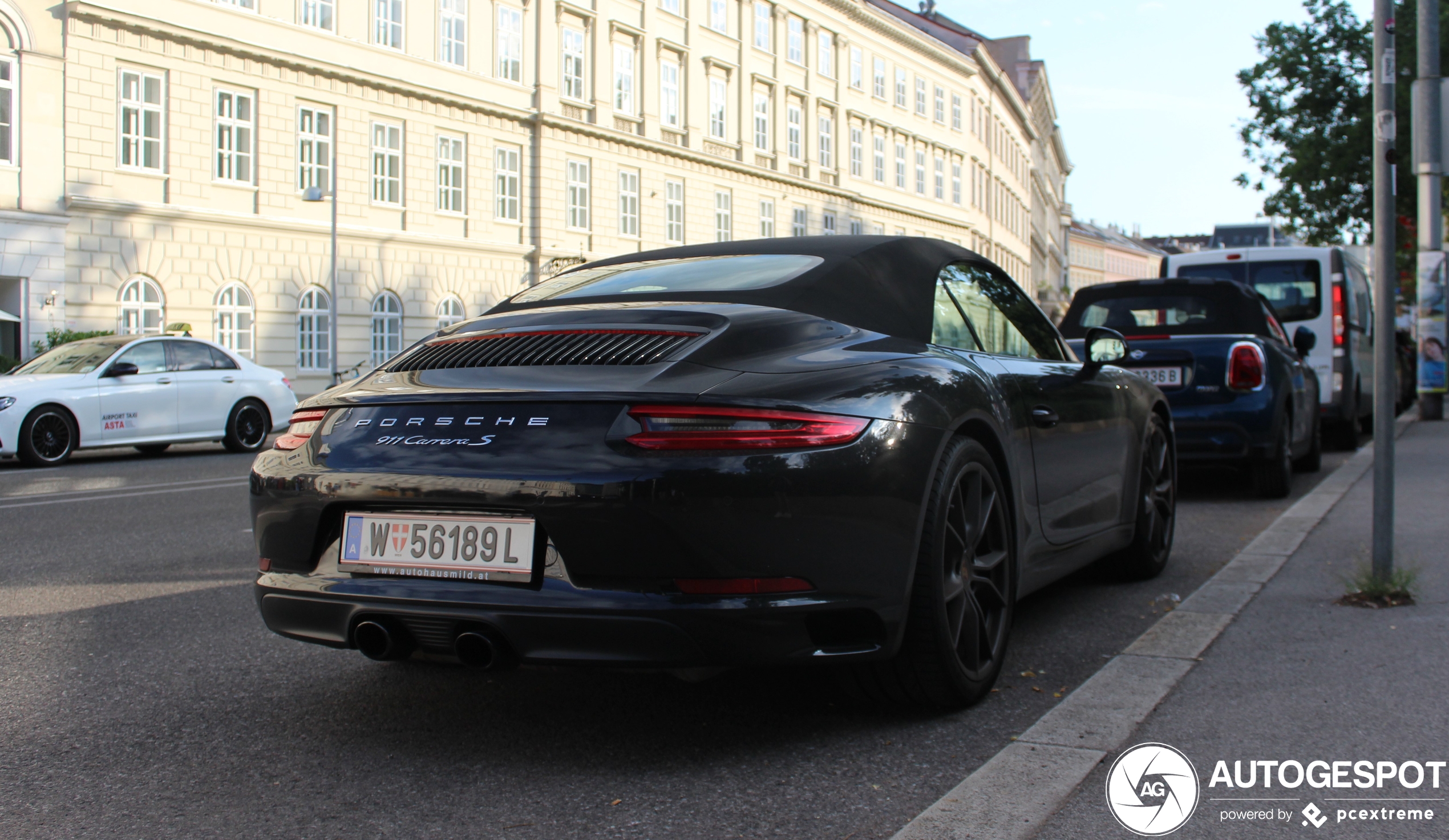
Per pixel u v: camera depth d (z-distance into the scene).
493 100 33.41
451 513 2.91
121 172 24.80
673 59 40.62
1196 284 9.04
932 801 2.71
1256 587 5.02
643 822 2.61
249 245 27.28
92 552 6.71
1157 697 3.42
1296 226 30.98
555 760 3.04
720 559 2.73
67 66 23.86
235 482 11.24
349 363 29.67
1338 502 7.96
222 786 2.88
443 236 31.95
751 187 44.78
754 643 2.77
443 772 2.96
